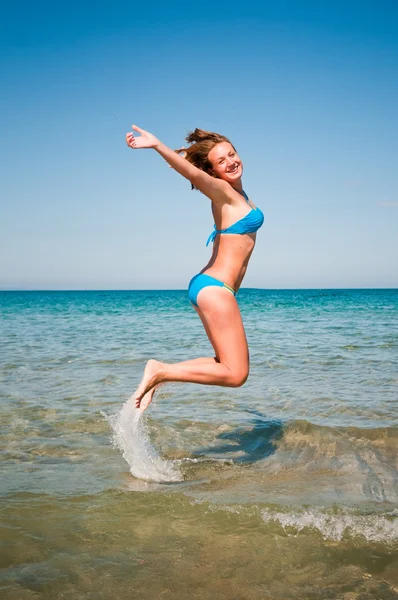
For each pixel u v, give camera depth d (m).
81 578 2.70
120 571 2.76
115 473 4.20
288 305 35.16
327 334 13.91
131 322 19.25
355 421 5.63
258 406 6.33
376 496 3.74
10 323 18.95
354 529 3.20
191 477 4.18
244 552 2.96
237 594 2.58
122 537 3.12
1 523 3.28
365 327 15.97
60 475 4.13
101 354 10.37
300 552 2.96
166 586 2.64
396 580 2.69
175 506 3.54
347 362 9.23
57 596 2.55
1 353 10.59
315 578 2.71
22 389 7.18
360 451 4.77
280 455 4.70
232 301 3.87
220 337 3.86
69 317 22.83
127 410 4.78
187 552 2.96
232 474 4.24
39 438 5.10
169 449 4.88
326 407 6.21
